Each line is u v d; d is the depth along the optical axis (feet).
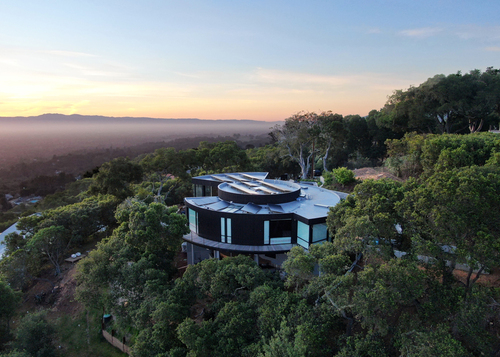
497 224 41.68
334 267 50.06
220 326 52.11
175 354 51.06
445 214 41.19
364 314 41.14
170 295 58.65
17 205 324.60
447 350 34.83
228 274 59.62
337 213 64.75
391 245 52.95
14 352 59.00
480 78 139.13
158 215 73.87
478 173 43.52
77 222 107.14
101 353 70.23
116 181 132.87
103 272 69.10
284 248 79.05
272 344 42.47
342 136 183.52
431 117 149.89
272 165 224.33
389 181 59.06
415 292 40.68
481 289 39.75
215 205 90.17
